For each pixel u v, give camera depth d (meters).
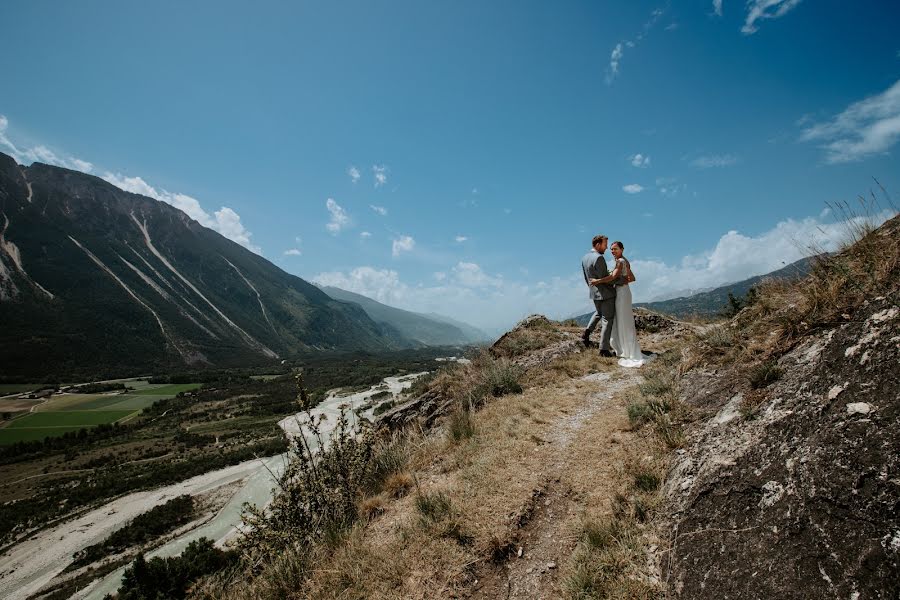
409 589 3.36
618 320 8.34
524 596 3.15
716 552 2.77
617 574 3.04
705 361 5.43
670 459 4.00
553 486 4.32
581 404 6.30
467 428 6.11
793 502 2.59
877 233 4.34
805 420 2.99
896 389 2.58
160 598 22.70
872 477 2.31
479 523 3.89
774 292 5.71
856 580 2.05
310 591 3.62
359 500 5.04
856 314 3.52
